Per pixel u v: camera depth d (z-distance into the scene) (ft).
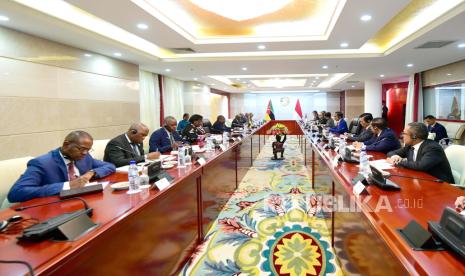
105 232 3.77
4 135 10.93
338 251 7.00
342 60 18.76
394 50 16.20
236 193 13.08
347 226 5.97
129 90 18.98
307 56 18.08
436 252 3.12
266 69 22.13
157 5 10.98
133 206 4.71
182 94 31.30
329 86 39.60
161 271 5.74
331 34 13.08
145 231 5.08
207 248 7.89
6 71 10.98
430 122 20.40
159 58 18.51
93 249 3.53
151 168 6.29
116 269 4.14
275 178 15.92
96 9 10.05
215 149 11.86
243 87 41.55
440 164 7.27
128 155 9.50
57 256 3.06
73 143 6.19
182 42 14.43
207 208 8.98
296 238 8.35
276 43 14.78
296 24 13.70
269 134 35.86
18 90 11.44
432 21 11.94
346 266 6.13
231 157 12.91
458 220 3.14
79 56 14.69
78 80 14.61
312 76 29.25
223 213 10.52
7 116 11.02
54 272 2.91
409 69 23.40
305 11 12.05
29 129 11.89
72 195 5.27
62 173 6.31
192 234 7.64
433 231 3.40
